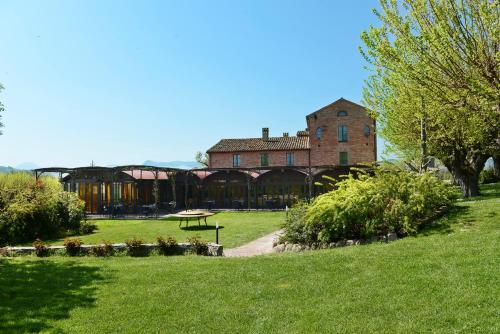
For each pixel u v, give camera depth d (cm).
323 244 1248
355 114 4469
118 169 3306
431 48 1080
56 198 2194
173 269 1001
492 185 3462
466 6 1035
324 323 620
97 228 2347
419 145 2089
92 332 643
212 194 4050
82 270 1034
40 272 1021
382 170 1446
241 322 658
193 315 698
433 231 1148
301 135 5009
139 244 1333
